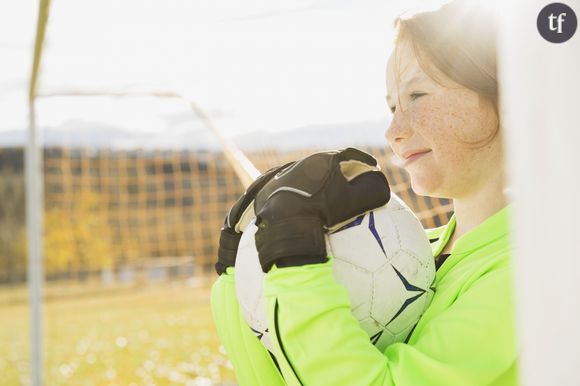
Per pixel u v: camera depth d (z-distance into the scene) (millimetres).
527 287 317
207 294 13453
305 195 709
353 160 762
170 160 15867
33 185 4500
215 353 7672
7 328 10586
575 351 307
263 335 803
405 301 771
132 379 6656
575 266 304
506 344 693
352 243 753
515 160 321
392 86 874
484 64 753
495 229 823
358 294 746
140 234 16484
